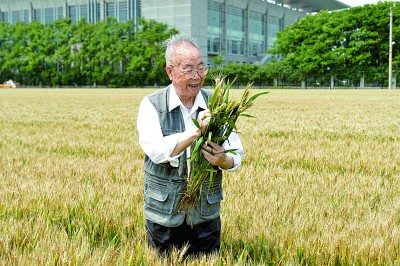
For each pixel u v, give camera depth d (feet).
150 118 10.80
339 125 46.29
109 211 14.33
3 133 41.06
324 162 24.56
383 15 200.34
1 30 279.49
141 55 235.81
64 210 14.65
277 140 34.06
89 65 250.16
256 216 14.14
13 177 20.54
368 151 28.22
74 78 260.21
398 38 201.98
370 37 204.44
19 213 14.69
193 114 10.97
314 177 20.59
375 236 12.48
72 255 10.46
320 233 12.82
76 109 77.20
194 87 10.51
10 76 288.51
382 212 15.10
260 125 46.39
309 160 25.16
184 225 11.26
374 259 10.76
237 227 13.43
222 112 10.12
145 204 11.24
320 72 216.33
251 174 20.86
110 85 249.34
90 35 252.01
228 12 273.75
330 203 16.22
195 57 10.28
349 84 212.64
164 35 232.94
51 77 270.67
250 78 233.55
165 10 250.16
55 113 67.67
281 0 324.39
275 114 62.90
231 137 11.18
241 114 10.25
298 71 223.92
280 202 15.90
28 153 29.04
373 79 203.92
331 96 125.59
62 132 41.16
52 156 27.73
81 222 13.56
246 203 15.72
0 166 24.35
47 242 11.71
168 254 11.23
